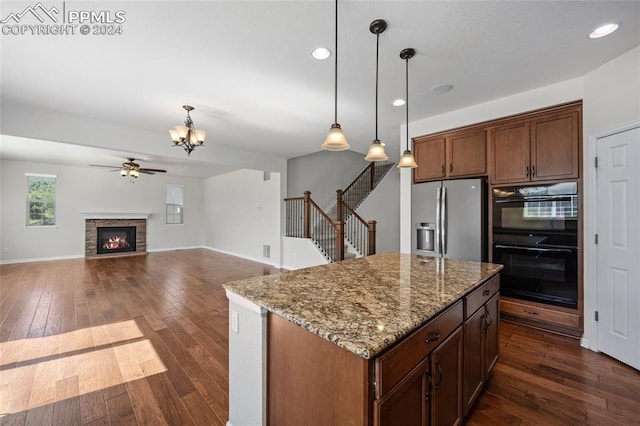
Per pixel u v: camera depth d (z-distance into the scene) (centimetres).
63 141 371
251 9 177
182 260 735
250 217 758
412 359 116
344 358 106
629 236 229
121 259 743
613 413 178
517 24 192
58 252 729
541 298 292
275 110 354
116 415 179
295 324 126
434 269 213
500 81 277
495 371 225
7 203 664
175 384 212
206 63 243
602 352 251
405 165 258
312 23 191
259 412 146
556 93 281
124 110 354
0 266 637
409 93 304
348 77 268
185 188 947
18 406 186
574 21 189
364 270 209
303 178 723
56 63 242
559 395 196
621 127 231
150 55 230
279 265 655
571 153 274
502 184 317
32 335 292
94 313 355
